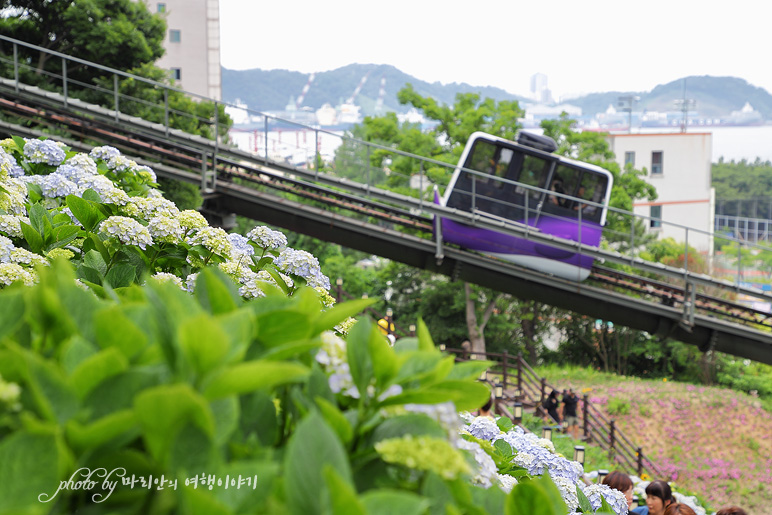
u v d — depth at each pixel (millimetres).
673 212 53781
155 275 2529
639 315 15773
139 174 4605
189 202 17078
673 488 13078
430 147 27969
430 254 15547
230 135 22047
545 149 15695
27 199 3717
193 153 15156
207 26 50188
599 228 15570
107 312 843
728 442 23500
